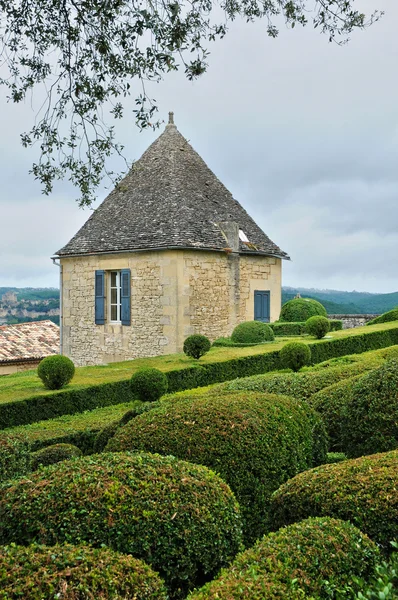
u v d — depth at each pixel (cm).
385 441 585
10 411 993
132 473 386
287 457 534
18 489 379
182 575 358
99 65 859
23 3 823
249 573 314
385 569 316
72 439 845
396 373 617
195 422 520
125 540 348
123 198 2025
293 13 830
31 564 291
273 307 2055
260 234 2072
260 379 884
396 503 372
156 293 1753
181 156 2047
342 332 1731
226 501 396
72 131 930
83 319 1969
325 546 337
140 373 1050
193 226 1789
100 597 281
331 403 721
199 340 1377
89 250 1914
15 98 879
